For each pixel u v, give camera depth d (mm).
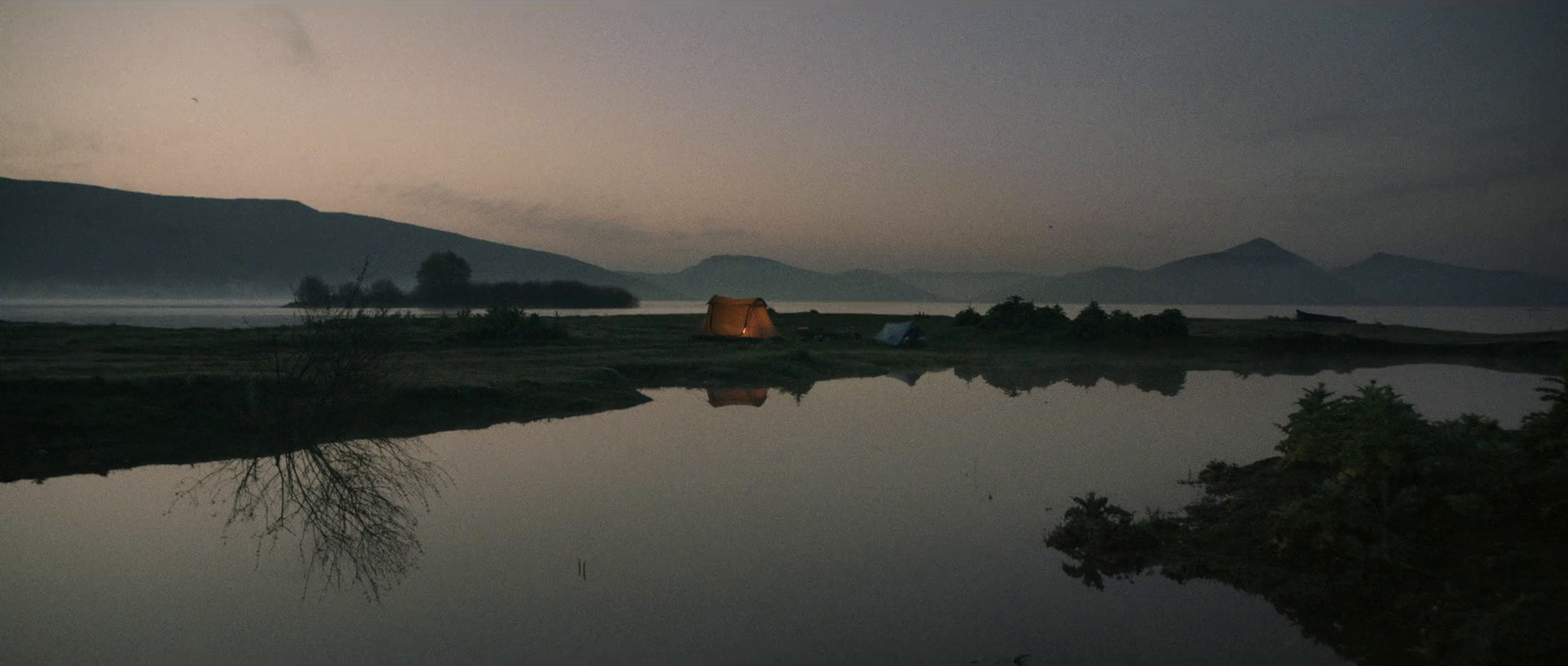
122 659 7105
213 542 10570
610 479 13922
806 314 63094
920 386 28641
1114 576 9086
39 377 16344
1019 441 17516
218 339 28531
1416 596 7484
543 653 7219
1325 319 61188
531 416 20578
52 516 11656
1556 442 8672
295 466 14711
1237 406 23000
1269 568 8820
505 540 10508
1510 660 6062
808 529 10930
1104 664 6934
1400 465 8750
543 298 175500
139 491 13055
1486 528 7973
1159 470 14469
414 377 21578
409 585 8953
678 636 7551
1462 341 42719
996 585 8836
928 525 11125
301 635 7668
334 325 19594
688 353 34219
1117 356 39562
